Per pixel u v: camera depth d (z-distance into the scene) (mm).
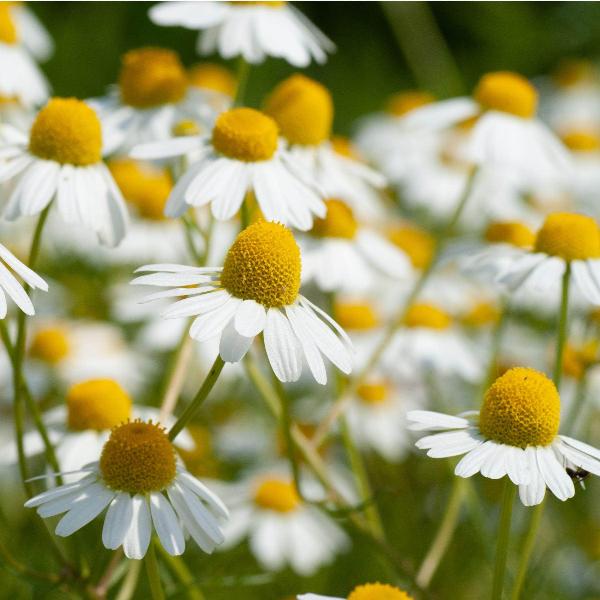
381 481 551
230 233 563
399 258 516
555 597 522
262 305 429
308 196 463
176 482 428
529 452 429
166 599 455
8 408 545
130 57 499
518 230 513
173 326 552
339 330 432
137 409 483
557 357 458
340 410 489
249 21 490
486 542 500
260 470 550
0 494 520
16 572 454
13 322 545
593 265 470
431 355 543
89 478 427
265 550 526
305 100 492
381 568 525
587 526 536
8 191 528
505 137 516
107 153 489
